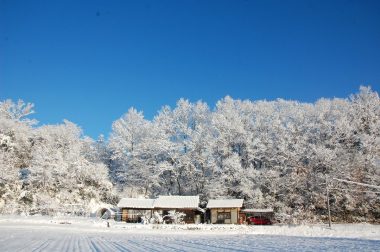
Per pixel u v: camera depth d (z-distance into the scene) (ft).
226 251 47.75
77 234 102.27
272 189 192.24
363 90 219.82
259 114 236.63
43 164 207.92
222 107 244.22
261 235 106.22
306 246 55.83
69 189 214.90
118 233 116.67
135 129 245.04
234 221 178.09
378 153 183.21
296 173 188.65
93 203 213.05
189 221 183.21
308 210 176.86
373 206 175.01
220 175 209.97
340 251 45.73
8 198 194.18
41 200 197.36
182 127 236.43
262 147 211.00
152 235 105.50
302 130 213.46
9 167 203.51
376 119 203.82
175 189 228.63
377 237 90.48
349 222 172.04
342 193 175.32
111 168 255.09
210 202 183.11
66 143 248.11
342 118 197.57
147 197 226.99
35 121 249.96
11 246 54.08
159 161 233.96
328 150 182.91
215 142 217.77
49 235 89.56
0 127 225.76
